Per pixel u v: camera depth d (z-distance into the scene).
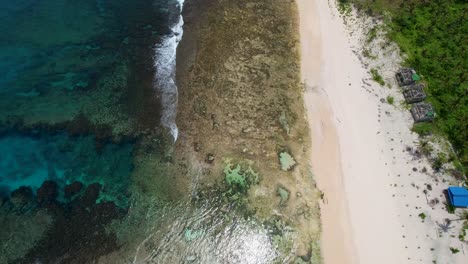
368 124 36.38
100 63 40.38
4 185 32.22
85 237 29.67
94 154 34.25
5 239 29.36
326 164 33.81
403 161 34.09
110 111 36.81
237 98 37.78
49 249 29.02
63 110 36.69
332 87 38.88
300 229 30.33
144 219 30.70
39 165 33.47
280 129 35.81
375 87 38.84
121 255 28.95
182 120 36.25
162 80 39.19
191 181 32.72
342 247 29.55
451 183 32.66
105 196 31.86
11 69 39.25
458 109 36.75
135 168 33.44
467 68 39.56
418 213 31.20
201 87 38.53
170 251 29.22
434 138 35.22
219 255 29.14
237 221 30.72
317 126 36.16
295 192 32.16
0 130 35.22
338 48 42.16
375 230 30.42
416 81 38.44
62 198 31.66
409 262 28.94
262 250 29.42
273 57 41.03
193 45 41.97
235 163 33.66
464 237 29.94
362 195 32.16
